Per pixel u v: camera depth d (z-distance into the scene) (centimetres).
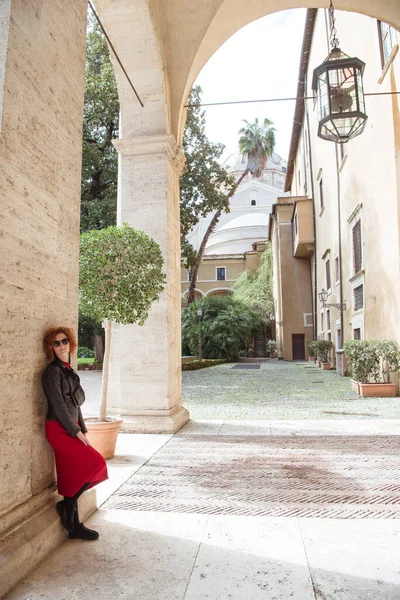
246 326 3109
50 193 327
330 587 259
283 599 246
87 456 315
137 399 745
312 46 2219
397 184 1088
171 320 772
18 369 283
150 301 638
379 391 1150
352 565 287
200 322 2917
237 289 3834
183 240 2156
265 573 277
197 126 2103
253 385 1500
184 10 775
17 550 266
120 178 798
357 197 1501
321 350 2247
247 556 301
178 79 796
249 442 648
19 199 284
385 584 262
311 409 966
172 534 339
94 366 2261
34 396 303
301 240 2558
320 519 366
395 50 1053
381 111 1198
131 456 574
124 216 781
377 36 1210
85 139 1970
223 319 3083
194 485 458
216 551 309
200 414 925
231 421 822
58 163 340
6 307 268
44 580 269
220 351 3058
